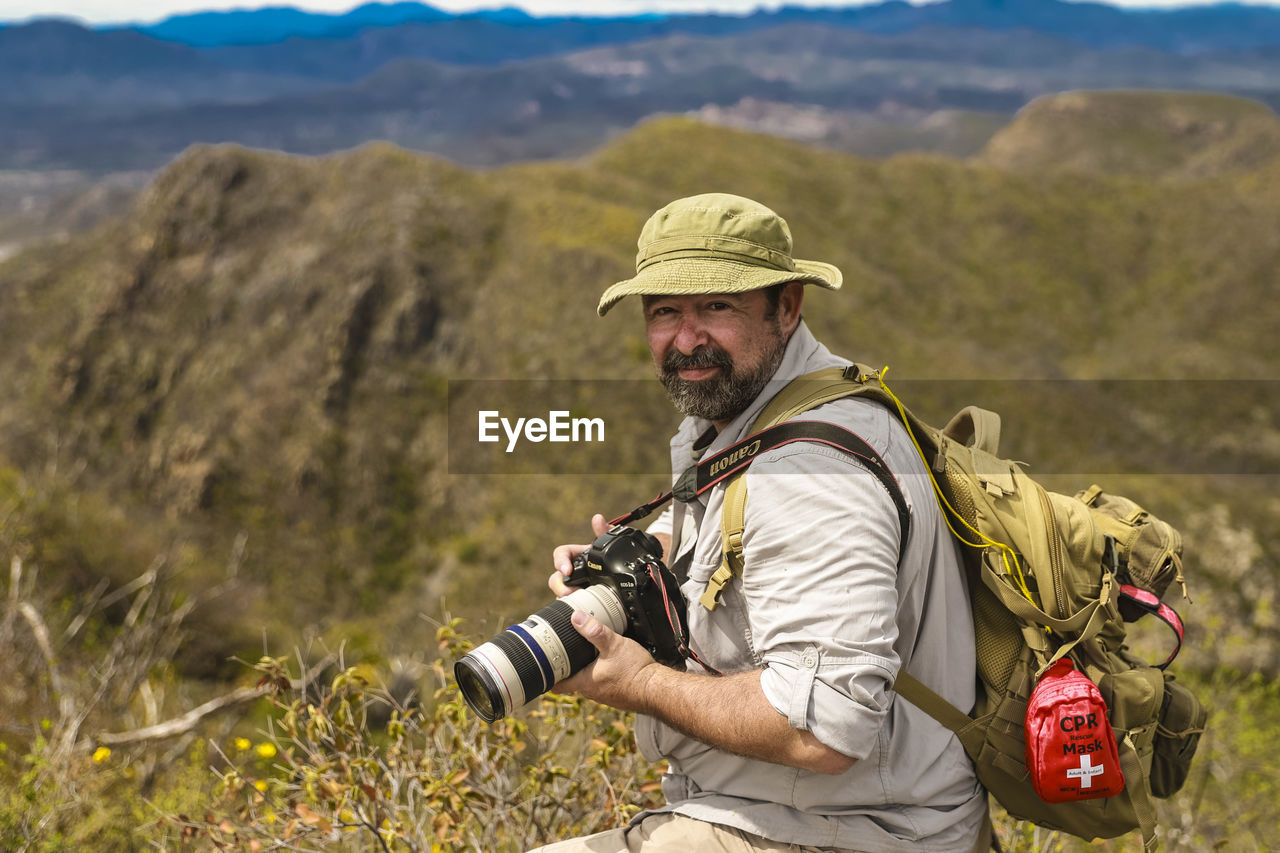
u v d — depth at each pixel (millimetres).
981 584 1601
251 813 2375
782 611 1422
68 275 88375
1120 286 99188
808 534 1419
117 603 11477
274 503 66125
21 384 79688
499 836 2551
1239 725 5555
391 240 80250
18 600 6266
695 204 1635
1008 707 1559
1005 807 1643
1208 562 42688
